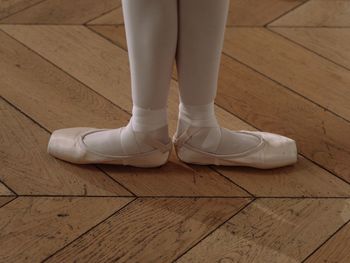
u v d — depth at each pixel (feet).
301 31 5.72
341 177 4.40
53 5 5.96
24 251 3.88
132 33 3.79
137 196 4.24
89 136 4.40
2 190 4.25
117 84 5.14
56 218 4.08
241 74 5.24
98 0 6.06
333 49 5.53
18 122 4.75
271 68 5.32
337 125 4.81
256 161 4.36
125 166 4.43
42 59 5.34
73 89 5.07
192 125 4.22
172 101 4.99
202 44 3.81
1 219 4.06
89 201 4.19
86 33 5.65
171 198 4.23
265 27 5.75
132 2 3.67
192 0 3.64
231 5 6.00
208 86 4.03
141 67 3.90
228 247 3.93
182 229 4.03
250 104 4.98
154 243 3.95
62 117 4.82
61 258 3.85
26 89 5.04
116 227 4.04
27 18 5.78
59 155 4.44
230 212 4.15
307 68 5.32
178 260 3.86
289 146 4.42
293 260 3.87
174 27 3.75
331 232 4.03
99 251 3.90
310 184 4.35
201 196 4.25
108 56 5.41
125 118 4.85
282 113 4.91
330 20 5.85
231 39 5.60
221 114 4.89
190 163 4.45
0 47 5.44
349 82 5.19
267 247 3.94
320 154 4.57
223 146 4.32
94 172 4.39
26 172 4.38
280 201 4.23
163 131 4.20
